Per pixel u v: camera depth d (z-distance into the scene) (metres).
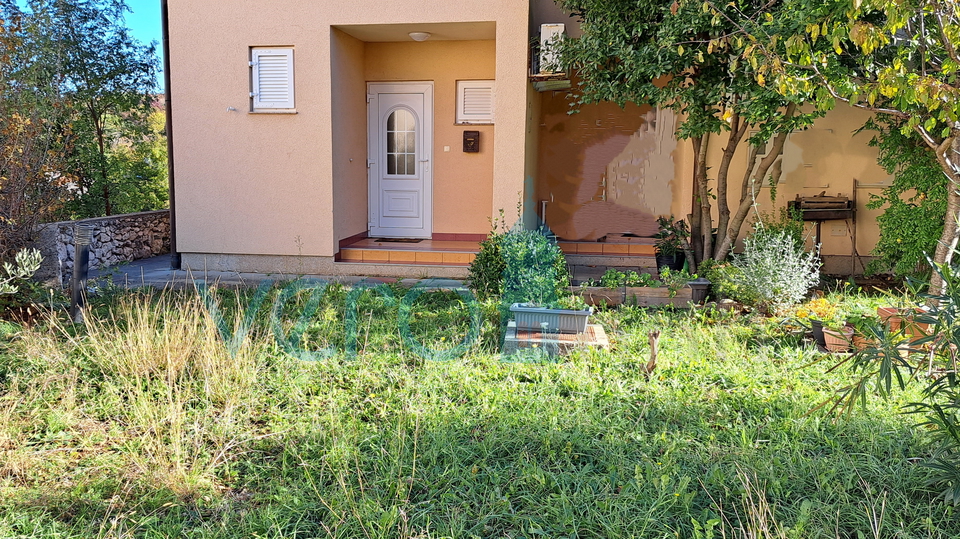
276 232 9.45
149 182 15.54
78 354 5.54
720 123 7.51
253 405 4.68
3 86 8.19
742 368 5.40
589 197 10.36
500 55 8.65
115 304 7.42
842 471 3.58
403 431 4.06
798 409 4.46
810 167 9.74
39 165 8.46
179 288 8.70
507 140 8.71
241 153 9.36
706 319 6.94
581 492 3.41
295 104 9.16
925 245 7.59
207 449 4.04
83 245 6.86
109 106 13.78
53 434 4.18
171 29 9.26
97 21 12.98
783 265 7.02
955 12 4.75
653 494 3.35
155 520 3.23
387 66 10.42
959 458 3.25
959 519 3.19
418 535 3.11
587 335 5.99
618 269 9.36
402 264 9.41
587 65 7.86
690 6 6.75
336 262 9.48
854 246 9.39
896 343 3.29
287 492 3.44
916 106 5.52
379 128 10.62
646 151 10.17
